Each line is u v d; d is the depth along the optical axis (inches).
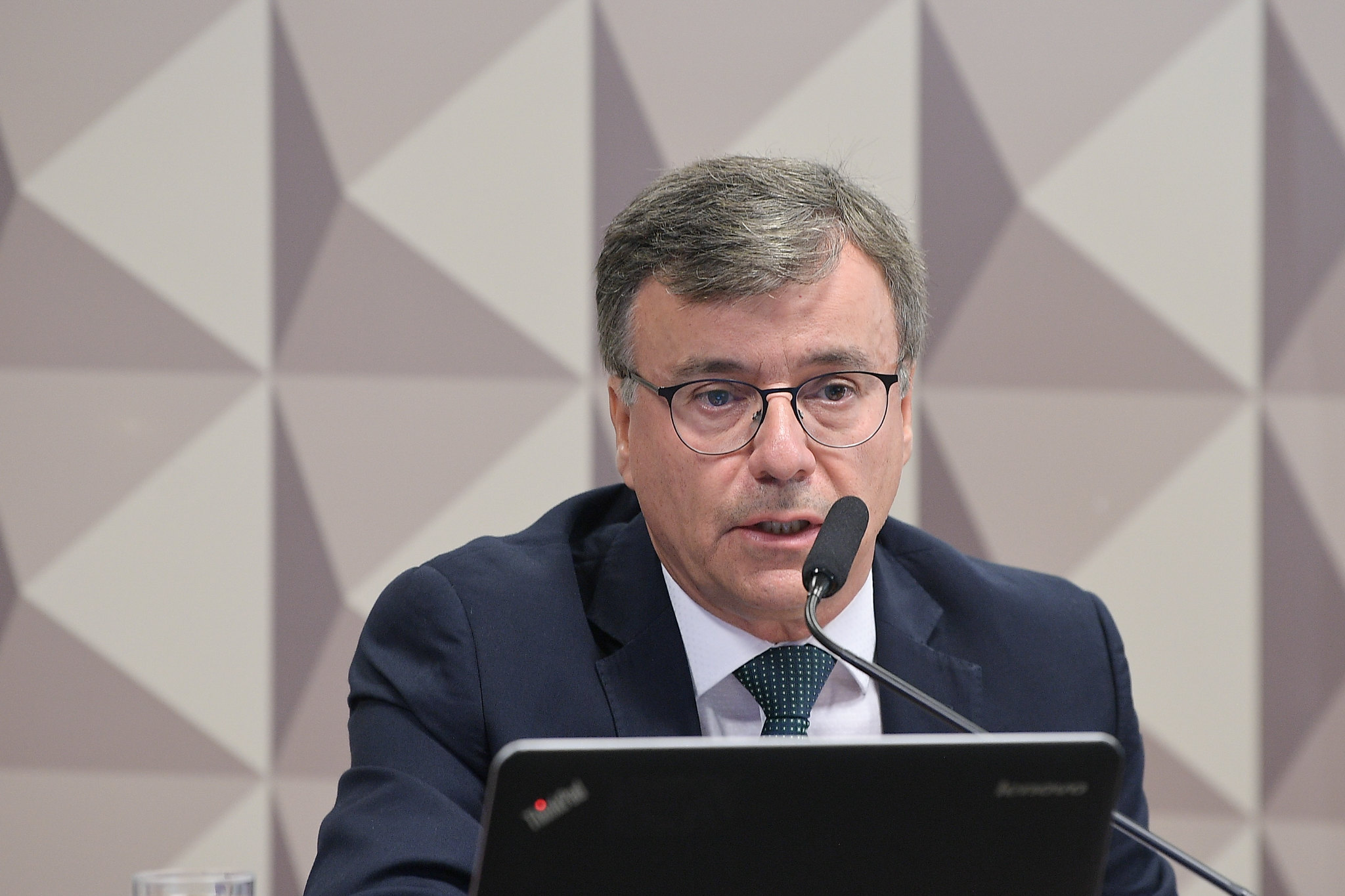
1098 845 110.2
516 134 343.0
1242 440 338.6
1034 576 214.2
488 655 178.1
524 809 101.2
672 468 167.2
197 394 342.0
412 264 342.0
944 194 340.8
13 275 342.0
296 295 342.0
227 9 342.3
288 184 342.0
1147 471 338.6
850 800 105.8
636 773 102.6
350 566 340.8
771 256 160.7
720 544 165.2
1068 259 340.2
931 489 338.6
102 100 342.6
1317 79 337.7
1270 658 337.1
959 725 136.9
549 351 343.0
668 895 104.6
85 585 342.0
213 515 342.0
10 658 341.7
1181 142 339.3
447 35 343.0
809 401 165.0
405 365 342.0
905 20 341.7
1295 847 335.3
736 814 104.5
